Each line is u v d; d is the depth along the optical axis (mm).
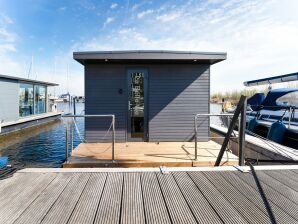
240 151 3381
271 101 8969
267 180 2479
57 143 10430
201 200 2018
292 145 6492
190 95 6086
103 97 5996
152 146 5570
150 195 2113
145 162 4285
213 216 1759
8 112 12469
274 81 9625
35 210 1823
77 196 2078
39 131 13648
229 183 2393
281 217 1746
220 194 2137
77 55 5242
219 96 43719
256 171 2756
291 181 2451
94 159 4441
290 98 9219
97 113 6000
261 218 1729
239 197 2078
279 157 4469
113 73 5980
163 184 2361
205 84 6086
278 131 6816
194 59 5430
